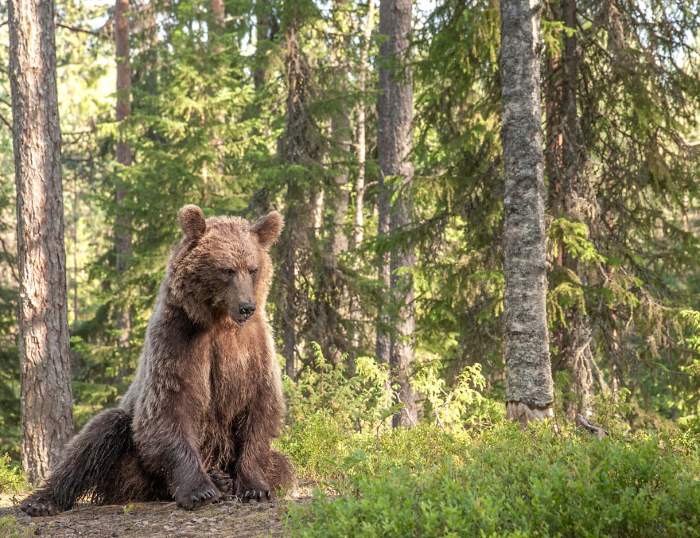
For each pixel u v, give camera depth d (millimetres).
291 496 8586
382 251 17719
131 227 27719
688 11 15945
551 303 15258
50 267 15742
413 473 7375
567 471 6164
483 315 16734
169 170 23750
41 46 15805
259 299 8273
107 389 28547
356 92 24516
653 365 16594
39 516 8562
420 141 17781
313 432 11484
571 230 14945
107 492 8930
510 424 9695
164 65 31641
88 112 38375
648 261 16656
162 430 7922
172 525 7496
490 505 5363
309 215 24578
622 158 16750
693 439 9297
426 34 17062
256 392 8406
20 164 15711
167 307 7996
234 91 24578
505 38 11570
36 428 15555
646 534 5441
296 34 24469
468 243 17531
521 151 11477
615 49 15680
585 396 15398
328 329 24438
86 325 31797
